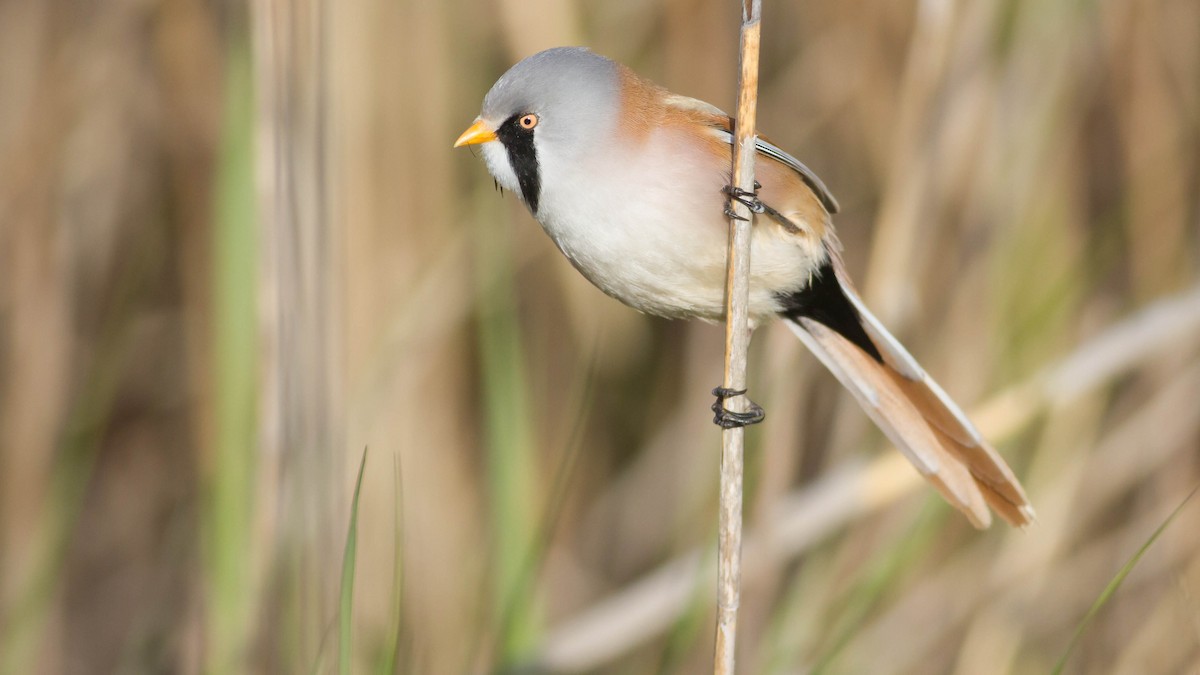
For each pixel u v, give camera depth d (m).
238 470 8.65
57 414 10.85
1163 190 11.22
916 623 10.47
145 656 11.42
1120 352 9.59
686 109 7.53
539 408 11.14
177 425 12.23
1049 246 10.74
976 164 10.52
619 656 10.56
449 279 10.31
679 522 11.13
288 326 7.75
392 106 9.97
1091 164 11.62
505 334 9.36
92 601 12.23
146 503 12.41
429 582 10.10
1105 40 11.34
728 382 6.92
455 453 10.45
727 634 6.80
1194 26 11.33
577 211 7.39
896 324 9.72
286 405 7.76
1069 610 10.84
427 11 10.10
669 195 7.24
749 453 9.97
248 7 8.85
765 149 7.48
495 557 8.99
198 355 11.11
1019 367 10.58
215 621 8.57
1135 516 11.07
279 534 7.79
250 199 8.75
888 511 9.88
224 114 10.01
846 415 10.85
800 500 9.70
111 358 11.27
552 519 8.39
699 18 11.34
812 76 12.02
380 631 9.59
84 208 11.80
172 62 11.48
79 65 11.47
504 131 7.56
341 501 7.82
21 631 10.01
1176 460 10.93
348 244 9.59
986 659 10.22
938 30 9.73
